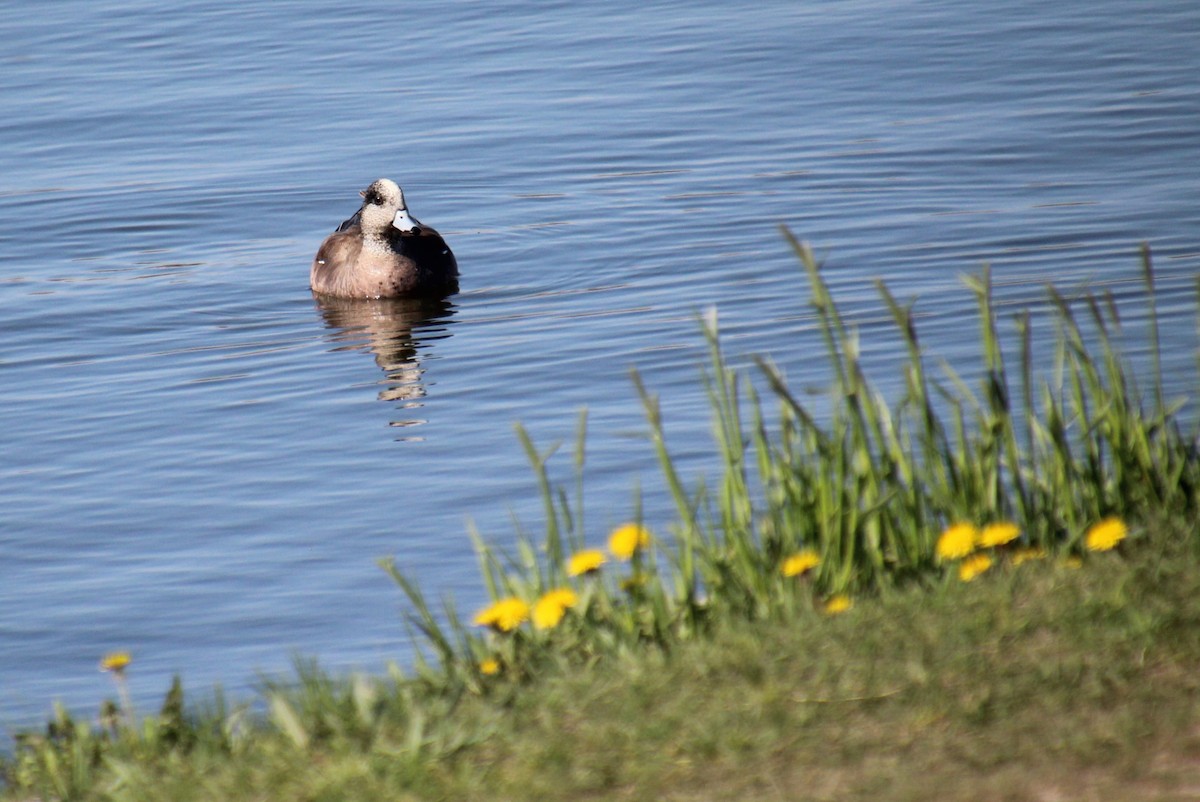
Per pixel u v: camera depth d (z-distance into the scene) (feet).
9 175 80.43
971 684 23.95
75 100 94.22
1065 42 99.09
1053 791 21.36
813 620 26.55
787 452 29.81
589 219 71.10
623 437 46.09
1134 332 52.11
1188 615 25.00
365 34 109.50
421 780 23.50
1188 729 22.44
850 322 55.26
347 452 46.65
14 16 117.50
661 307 58.90
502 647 27.86
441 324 59.21
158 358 56.54
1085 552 28.48
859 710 23.71
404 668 33.47
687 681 25.17
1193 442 31.63
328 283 64.03
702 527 38.24
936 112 85.20
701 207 71.51
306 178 79.15
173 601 38.01
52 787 26.94
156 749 26.99
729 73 95.40
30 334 59.26
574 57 100.99
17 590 39.01
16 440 48.93
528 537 39.81
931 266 61.57
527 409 49.34
